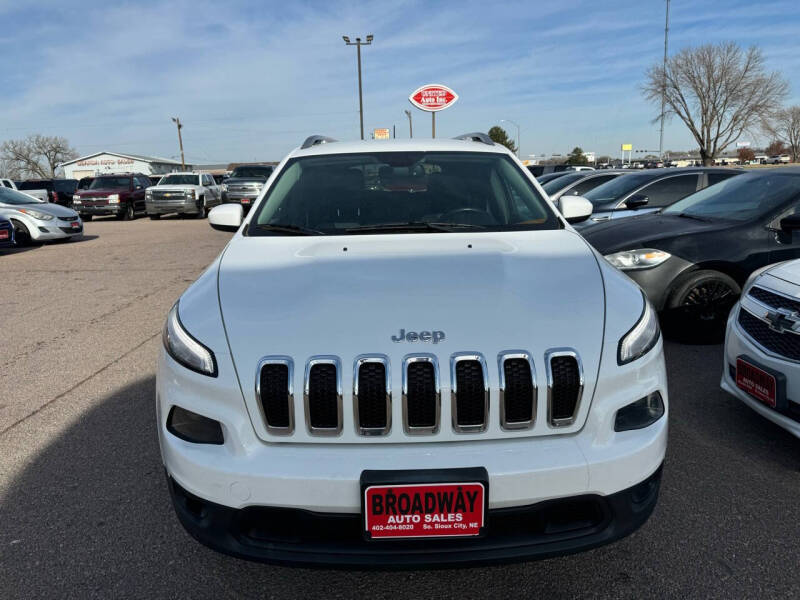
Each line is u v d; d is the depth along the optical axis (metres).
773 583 2.04
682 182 7.48
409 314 1.90
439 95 25.17
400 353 1.77
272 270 2.26
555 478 1.71
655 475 1.92
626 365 1.85
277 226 2.81
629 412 1.87
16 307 6.61
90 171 80.25
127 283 7.96
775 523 2.38
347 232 2.73
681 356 4.41
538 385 1.76
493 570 2.17
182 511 1.89
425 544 1.73
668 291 4.52
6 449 3.16
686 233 4.56
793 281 2.84
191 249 11.59
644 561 2.18
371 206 2.91
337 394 1.74
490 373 1.75
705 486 2.66
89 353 4.85
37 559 2.25
